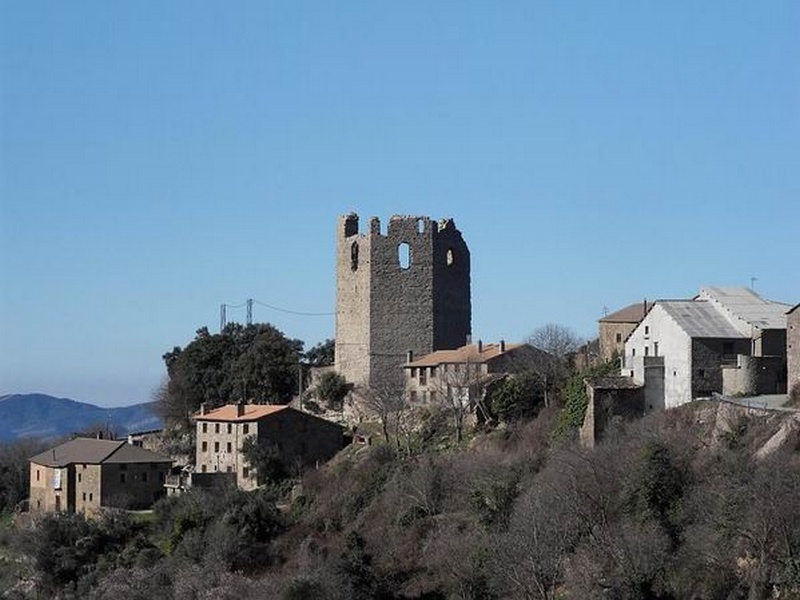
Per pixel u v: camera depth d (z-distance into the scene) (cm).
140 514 19875
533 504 14062
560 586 13025
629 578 12362
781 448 13025
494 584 13438
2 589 17988
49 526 18425
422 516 16338
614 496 13700
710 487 12975
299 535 17300
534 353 19800
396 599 14550
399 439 19725
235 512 17612
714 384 15462
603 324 19575
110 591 16350
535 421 17738
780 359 15300
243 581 15788
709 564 12094
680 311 16075
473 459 16900
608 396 15788
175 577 16425
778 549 11819
